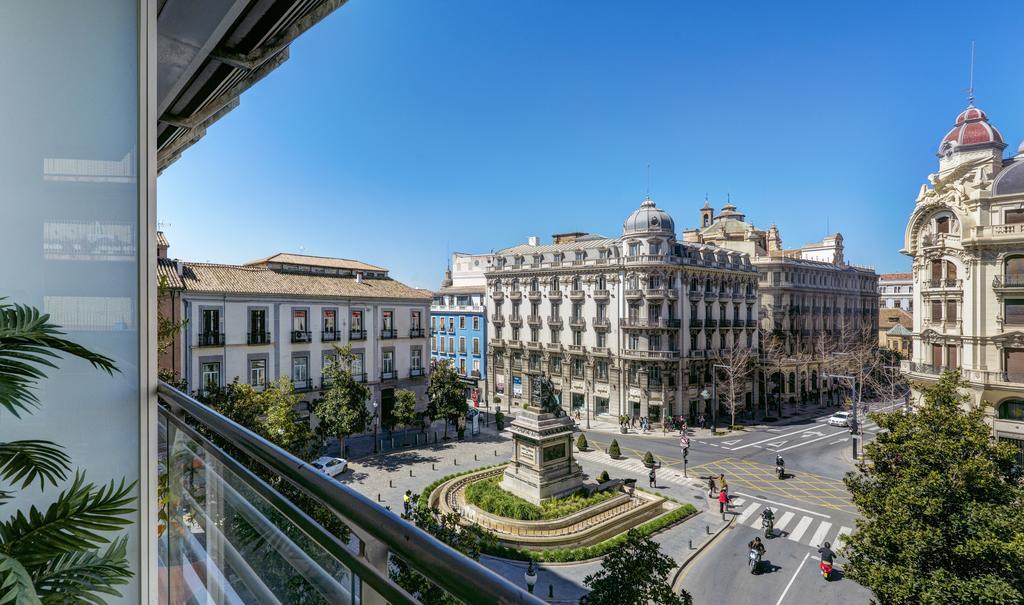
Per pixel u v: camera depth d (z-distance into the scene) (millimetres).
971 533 9859
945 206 26406
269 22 3463
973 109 28219
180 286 27922
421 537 1304
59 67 2545
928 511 10281
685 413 42938
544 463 22344
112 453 2682
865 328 57875
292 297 32438
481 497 22328
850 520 22719
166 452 3135
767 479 28984
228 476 2365
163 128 5203
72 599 2066
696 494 26234
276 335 31719
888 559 10898
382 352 36969
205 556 2582
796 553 19234
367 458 31094
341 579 1603
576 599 15055
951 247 25922
